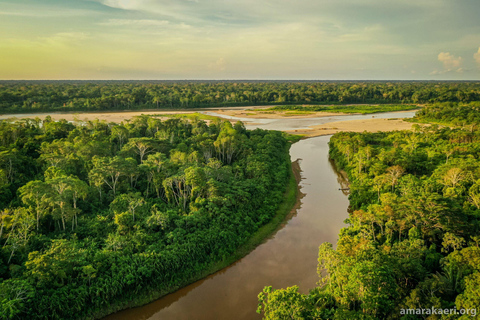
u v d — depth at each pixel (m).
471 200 60.16
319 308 36.53
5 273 44.56
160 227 57.53
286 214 73.88
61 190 58.28
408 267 40.34
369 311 33.03
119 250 50.16
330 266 43.41
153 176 70.62
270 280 51.19
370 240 50.38
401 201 55.53
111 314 44.22
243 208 66.69
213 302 46.78
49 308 40.41
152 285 47.62
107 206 66.50
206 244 54.34
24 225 51.34
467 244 47.06
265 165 91.50
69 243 49.09
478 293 31.55
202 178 67.19
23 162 80.81
